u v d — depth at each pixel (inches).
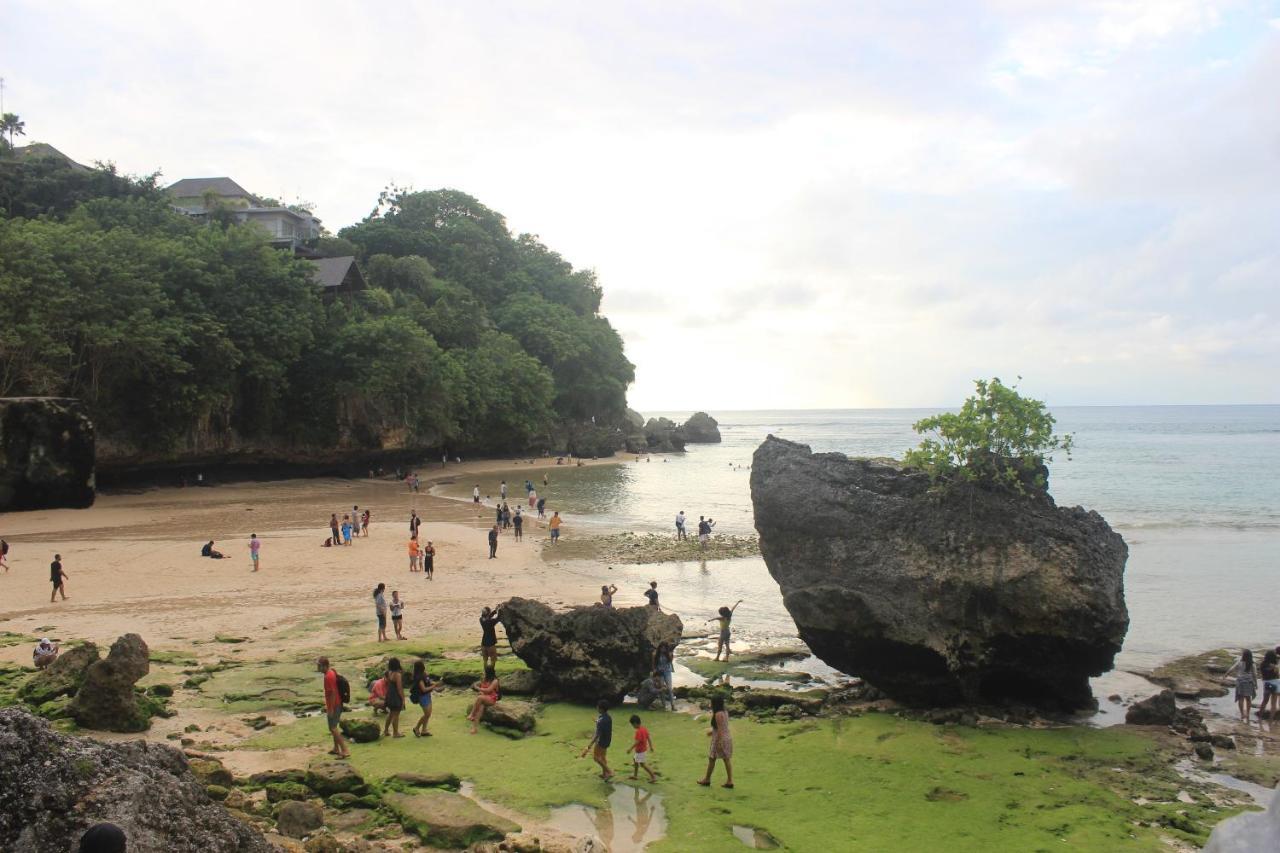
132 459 2672.2
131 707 733.9
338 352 3319.4
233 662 959.6
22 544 1731.1
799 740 765.3
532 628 894.4
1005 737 778.2
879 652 876.0
